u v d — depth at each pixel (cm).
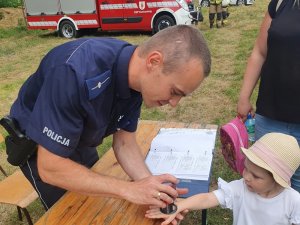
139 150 200
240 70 660
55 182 156
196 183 195
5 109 575
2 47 1085
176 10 1020
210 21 1099
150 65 145
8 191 264
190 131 250
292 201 183
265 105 216
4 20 1466
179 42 141
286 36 199
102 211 175
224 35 985
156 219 169
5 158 412
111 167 216
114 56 154
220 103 526
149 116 499
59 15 1176
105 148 411
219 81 614
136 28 1083
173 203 171
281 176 178
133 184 161
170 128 262
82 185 154
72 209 177
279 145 182
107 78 153
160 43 144
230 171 347
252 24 1108
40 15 1203
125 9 1073
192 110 510
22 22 1394
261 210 189
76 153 210
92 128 164
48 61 169
